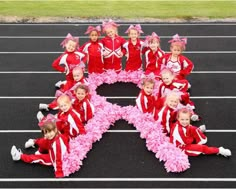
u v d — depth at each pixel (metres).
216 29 14.25
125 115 9.05
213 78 10.98
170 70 8.98
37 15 15.35
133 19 14.99
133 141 8.42
